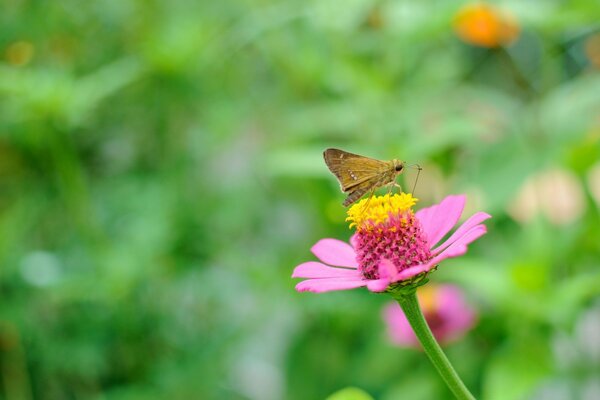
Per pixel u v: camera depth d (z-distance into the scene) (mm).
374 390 727
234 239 790
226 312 752
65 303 716
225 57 760
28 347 721
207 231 735
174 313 738
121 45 776
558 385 702
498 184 684
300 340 771
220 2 795
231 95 786
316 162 687
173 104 743
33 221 737
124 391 703
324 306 708
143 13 761
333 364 751
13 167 740
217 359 719
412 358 717
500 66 880
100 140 774
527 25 704
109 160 780
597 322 723
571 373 695
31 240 753
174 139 748
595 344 709
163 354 727
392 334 684
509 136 698
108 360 723
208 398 720
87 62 763
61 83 683
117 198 733
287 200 811
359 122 725
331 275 512
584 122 696
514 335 654
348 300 710
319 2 724
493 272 651
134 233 705
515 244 693
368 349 728
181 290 740
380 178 537
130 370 723
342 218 726
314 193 731
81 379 729
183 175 739
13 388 725
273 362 854
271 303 734
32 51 735
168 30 729
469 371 697
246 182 787
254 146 855
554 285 673
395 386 708
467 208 697
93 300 703
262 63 839
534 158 684
